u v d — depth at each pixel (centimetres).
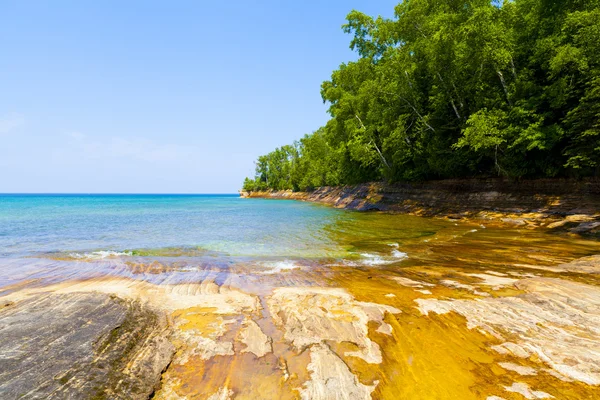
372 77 3669
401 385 358
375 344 453
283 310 586
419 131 2833
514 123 1961
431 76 2728
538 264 912
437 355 423
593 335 462
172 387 356
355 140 3672
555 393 336
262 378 372
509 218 1906
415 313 561
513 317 535
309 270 927
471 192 2377
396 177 3331
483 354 423
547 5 1988
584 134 1550
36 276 873
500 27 2055
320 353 426
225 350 436
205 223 2333
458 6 2420
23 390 326
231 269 954
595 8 1634
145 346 443
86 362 388
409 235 1575
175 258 1123
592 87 1570
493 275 808
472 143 1994
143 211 4050
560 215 1675
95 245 1409
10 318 518
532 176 1977
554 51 1786
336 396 338
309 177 8038
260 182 12838
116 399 326
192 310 588
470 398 334
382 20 3275
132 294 678
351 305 603
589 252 1042
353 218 2522
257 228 1975
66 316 533
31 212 3797
